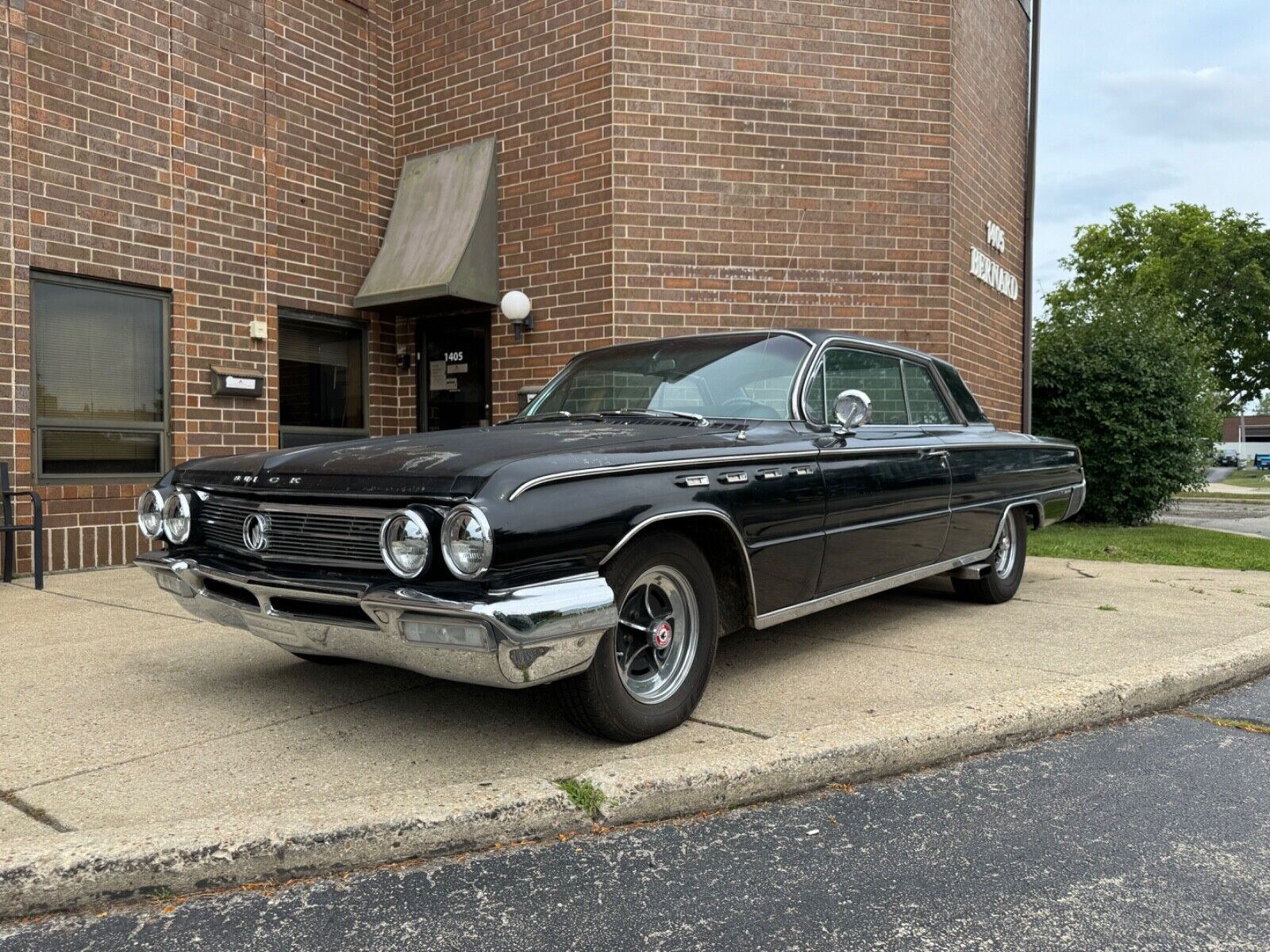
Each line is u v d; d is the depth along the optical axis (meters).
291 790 2.87
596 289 8.66
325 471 3.19
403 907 2.30
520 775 3.00
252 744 3.29
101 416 7.48
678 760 2.96
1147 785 3.05
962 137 9.62
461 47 9.42
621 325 8.56
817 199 8.98
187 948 2.12
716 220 8.75
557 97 8.85
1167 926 2.17
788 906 2.28
